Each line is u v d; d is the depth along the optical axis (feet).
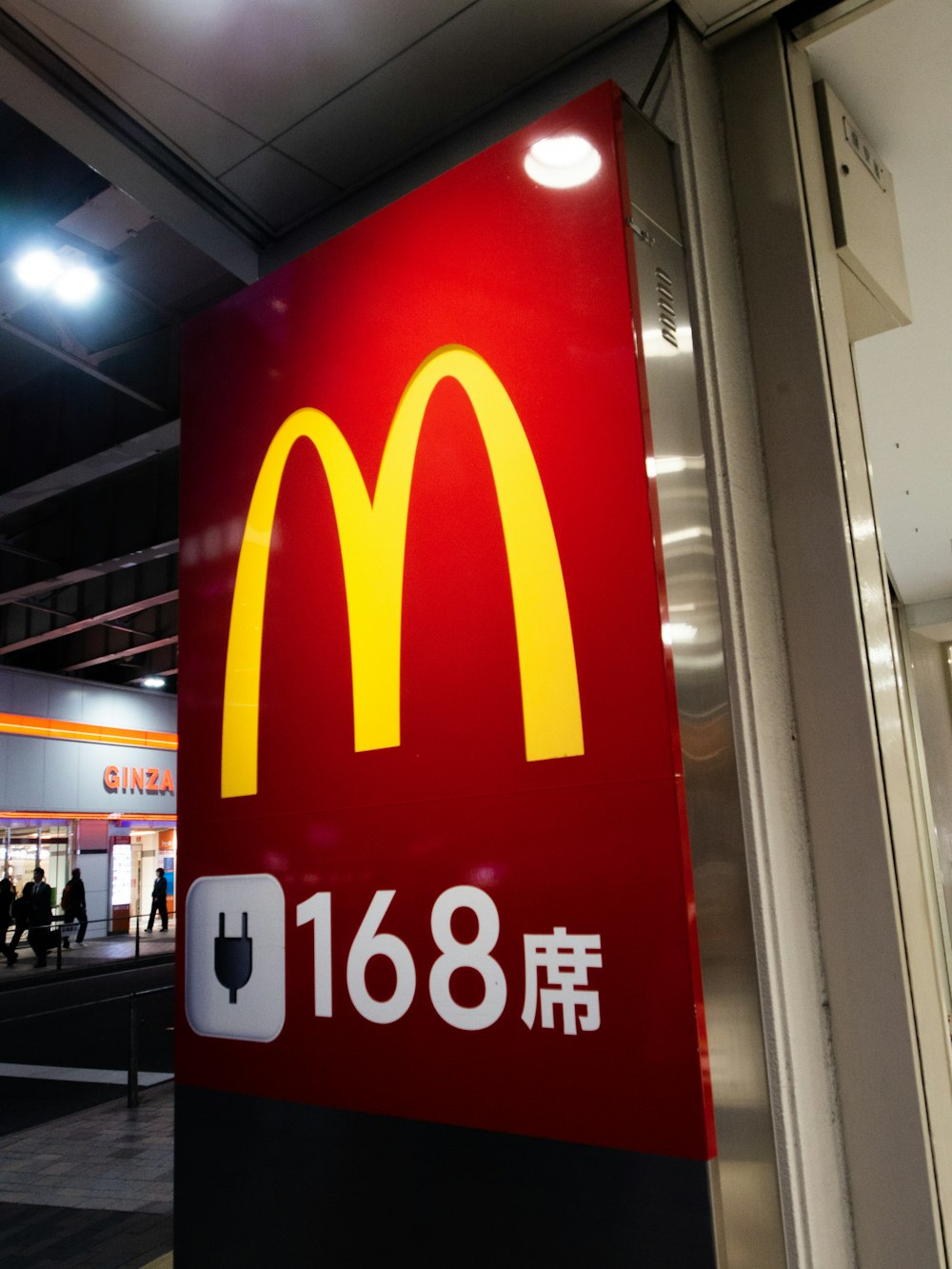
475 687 6.95
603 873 6.09
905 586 27.50
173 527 48.78
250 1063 7.80
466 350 7.41
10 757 72.59
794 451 7.43
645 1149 5.64
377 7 7.54
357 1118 7.06
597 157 6.81
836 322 7.88
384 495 7.79
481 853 6.70
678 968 5.67
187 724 8.89
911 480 19.52
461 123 8.94
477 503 7.17
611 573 6.35
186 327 9.76
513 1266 6.11
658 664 6.05
